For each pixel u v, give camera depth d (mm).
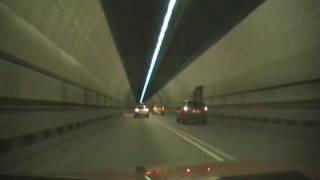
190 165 7863
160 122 48531
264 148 18453
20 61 14055
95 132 30734
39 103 16531
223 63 43281
